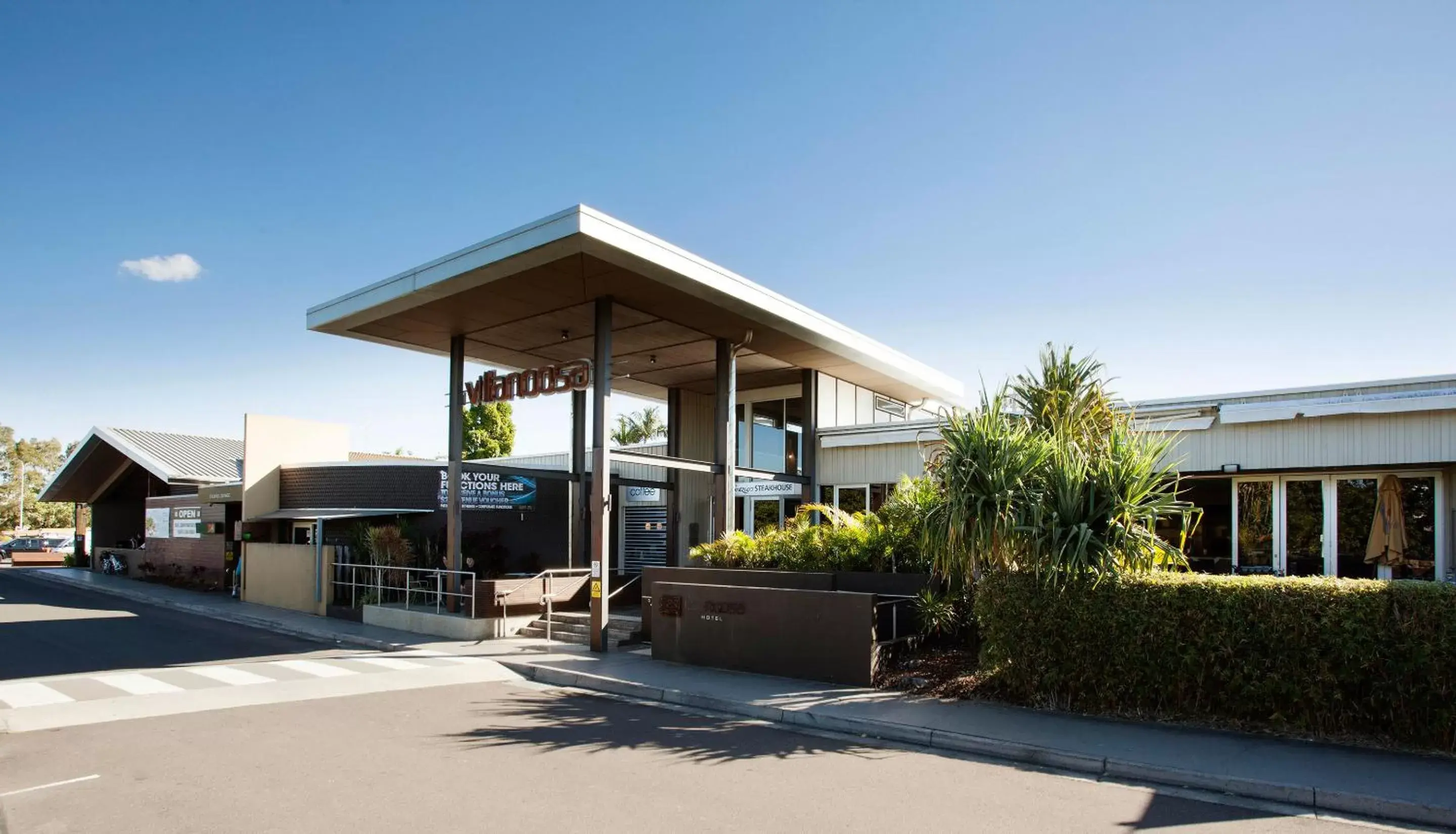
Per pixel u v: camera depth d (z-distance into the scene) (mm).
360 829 5711
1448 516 12711
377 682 11477
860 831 5719
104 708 9625
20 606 22469
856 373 20391
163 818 5922
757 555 14320
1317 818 6090
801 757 7703
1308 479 13875
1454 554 12594
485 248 13117
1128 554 9070
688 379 21688
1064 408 11148
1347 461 13250
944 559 10086
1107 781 6996
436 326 16734
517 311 15656
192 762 7387
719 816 6004
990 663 9766
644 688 10789
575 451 20000
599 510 14242
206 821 5871
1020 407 11500
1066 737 7938
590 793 6520
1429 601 7363
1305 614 7855
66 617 19906
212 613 20891
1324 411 13203
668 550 21297
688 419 22750
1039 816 6074
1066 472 9367
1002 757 7766
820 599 11008
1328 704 7773
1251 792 6590
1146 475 9242
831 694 10070
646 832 5664
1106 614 8898
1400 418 12883
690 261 13664
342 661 13328
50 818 5941
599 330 14719
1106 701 8906
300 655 14008
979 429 9945
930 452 17469
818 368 19938
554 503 21969
